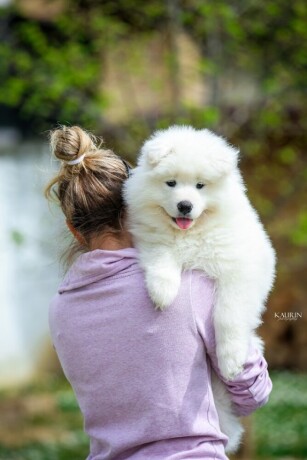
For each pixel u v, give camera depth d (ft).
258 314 14.98
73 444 44.29
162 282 13.84
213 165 15.16
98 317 14.07
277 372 61.67
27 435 46.73
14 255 56.34
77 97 39.58
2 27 47.50
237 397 14.49
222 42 42.06
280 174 51.96
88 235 15.01
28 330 57.77
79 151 15.07
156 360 13.67
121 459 13.85
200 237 14.82
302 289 60.95
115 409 13.93
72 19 42.93
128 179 15.43
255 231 15.39
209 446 13.46
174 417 13.50
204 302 14.23
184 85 43.68
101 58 44.55
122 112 46.14
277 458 41.98
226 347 14.07
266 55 42.86
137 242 15.11
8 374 56.75
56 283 58.03
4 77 42.52
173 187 15.14
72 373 14.52
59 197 15.37
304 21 40.37
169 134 16.01
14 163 56.95
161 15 42.52
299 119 48.98
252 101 44.37
